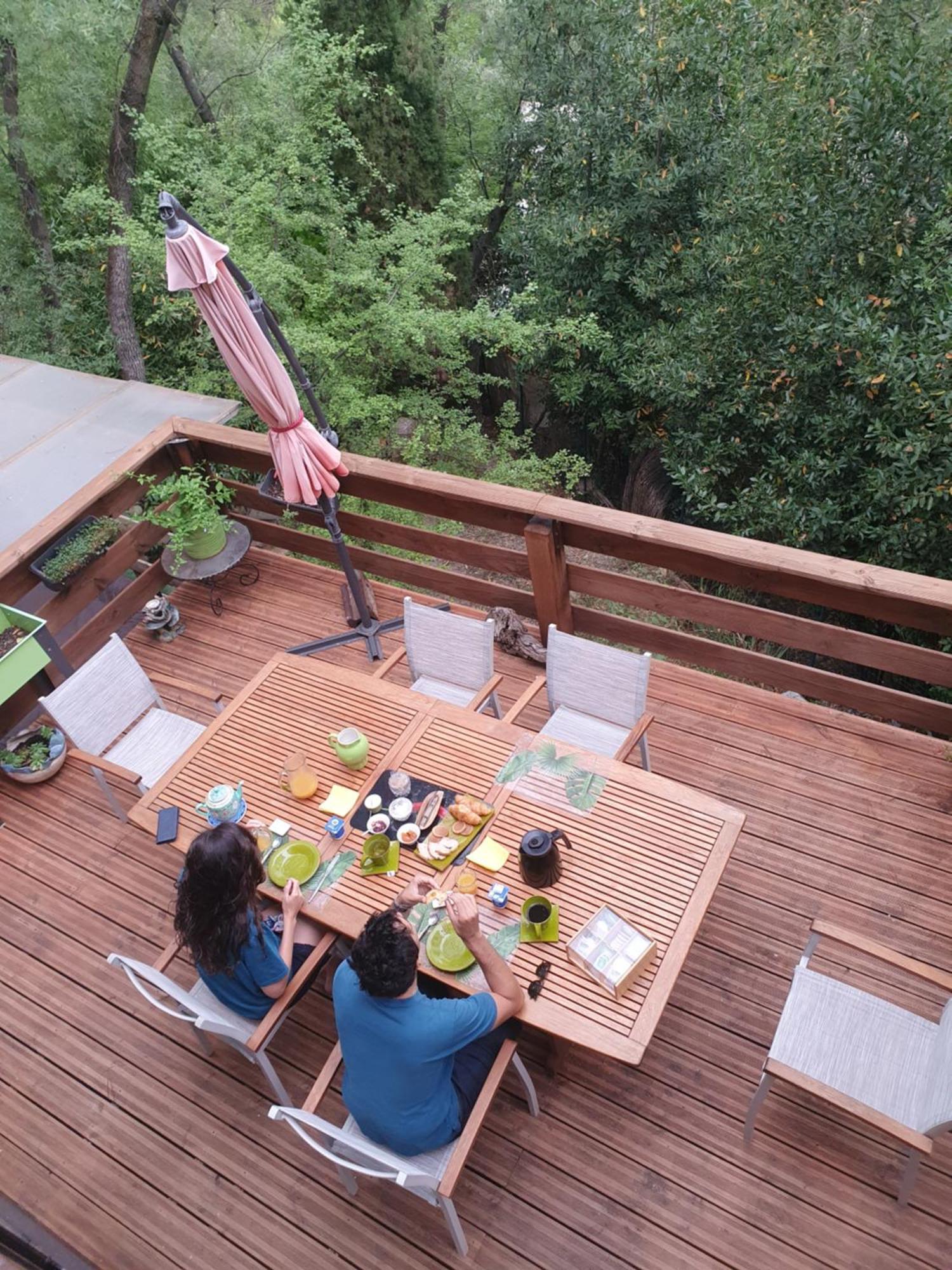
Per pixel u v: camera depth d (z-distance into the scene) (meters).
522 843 2.48
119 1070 3.04
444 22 12.05
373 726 3.13
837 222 6.52
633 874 2.54
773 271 7.08
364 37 9.29
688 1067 2.81
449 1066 2.20
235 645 4.71
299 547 5.09
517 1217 2.56
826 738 3.76
